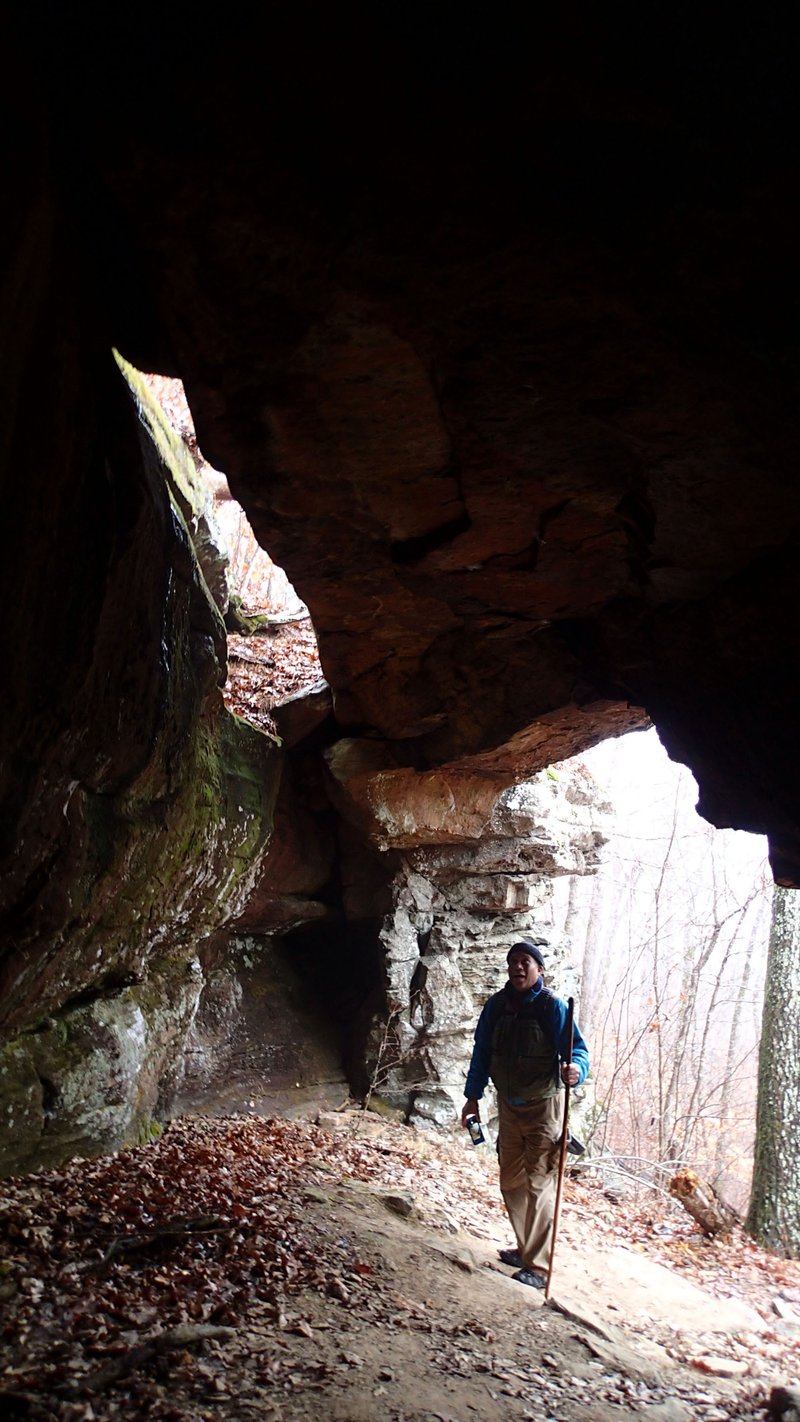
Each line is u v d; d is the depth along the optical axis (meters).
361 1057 11.37
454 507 5.88
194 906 8.12
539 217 3.63
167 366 4.87
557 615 7.27
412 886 11.48
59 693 4.43
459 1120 11.28
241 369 4.62
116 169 3.57
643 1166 14.79
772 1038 11.81
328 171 3.53
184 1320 4.13
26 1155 5.98
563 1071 6.58
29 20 3.04
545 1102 6.72
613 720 8.96
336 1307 4.75
